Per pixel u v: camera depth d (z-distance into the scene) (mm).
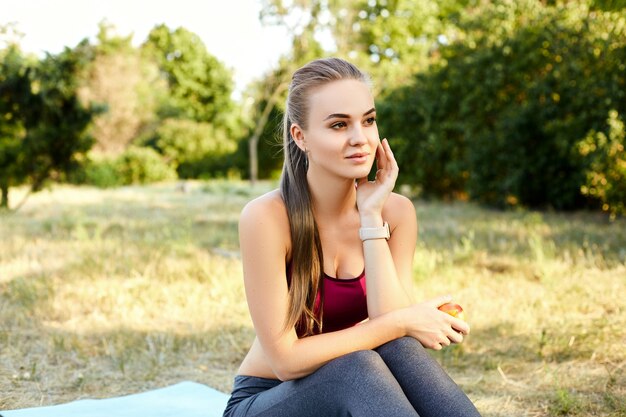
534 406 3406
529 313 5027
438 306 2285
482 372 4000
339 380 2047
